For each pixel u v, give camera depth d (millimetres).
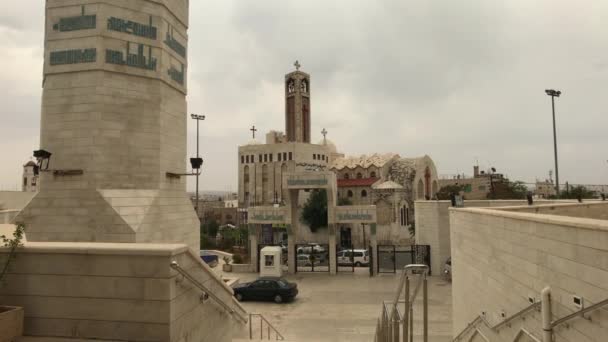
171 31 16438
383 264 44281
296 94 93312
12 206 38656
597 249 6191
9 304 7328
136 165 14805
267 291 26328
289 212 35875
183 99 17719
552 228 7684
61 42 14484
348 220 35062
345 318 22609
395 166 72188
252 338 19156
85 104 14156
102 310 7137
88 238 13750
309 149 87250
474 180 98375
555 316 7516
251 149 89312
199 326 8648
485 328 12281
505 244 10414
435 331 19750
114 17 14523
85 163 14000
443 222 33656
